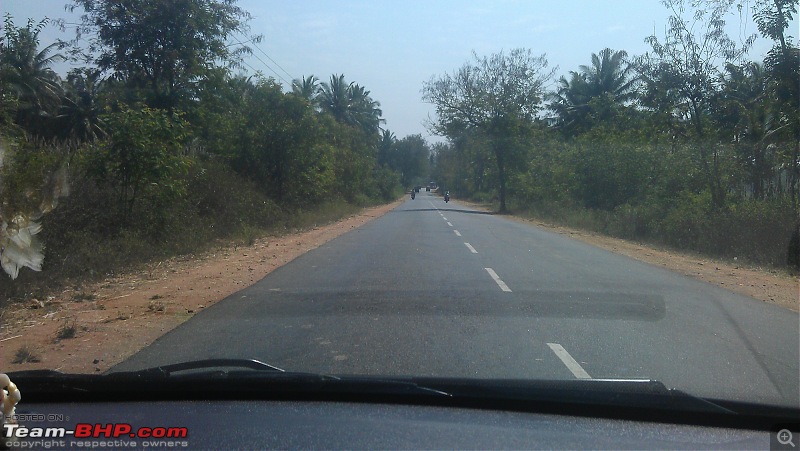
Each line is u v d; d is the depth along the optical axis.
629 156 32.69
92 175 16.73
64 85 39.00
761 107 22.41
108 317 9.62
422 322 8.98
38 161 12.62
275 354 7.33
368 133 76.94
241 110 30.33
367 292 11.31
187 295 11.32
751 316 10.05
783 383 6.53
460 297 10.89
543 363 7.04
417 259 16.19
